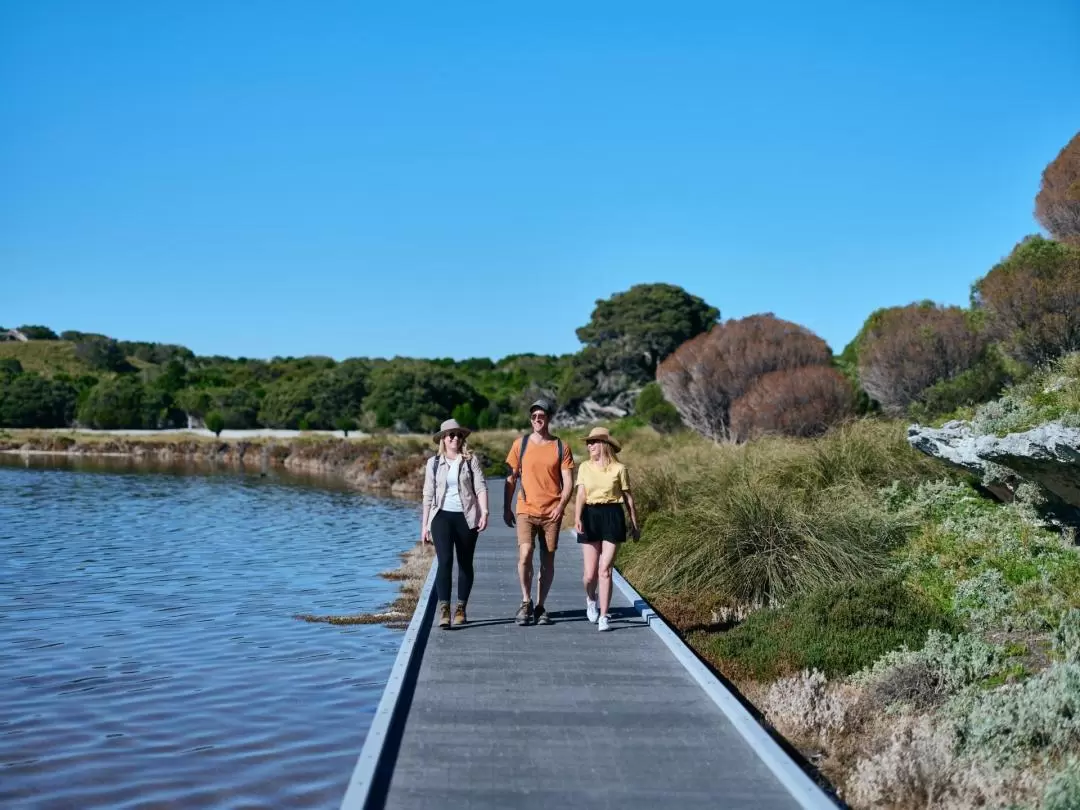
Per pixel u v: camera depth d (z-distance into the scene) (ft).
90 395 276.62
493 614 34.47
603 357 227.81
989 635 30.78
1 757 27.27
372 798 17.92
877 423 57.06
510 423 231.50
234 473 157.79
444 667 27.07
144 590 52.49
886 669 27.96
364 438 203.41
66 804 24.21
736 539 39.91
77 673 35.78
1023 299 57.52
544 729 22.03
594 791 18.53
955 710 24.22
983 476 41.19
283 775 26.25
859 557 38.65
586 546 32.40
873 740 23.47
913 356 69.15
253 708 31.86
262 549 69.15
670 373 103.40
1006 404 42.01
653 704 23.93
